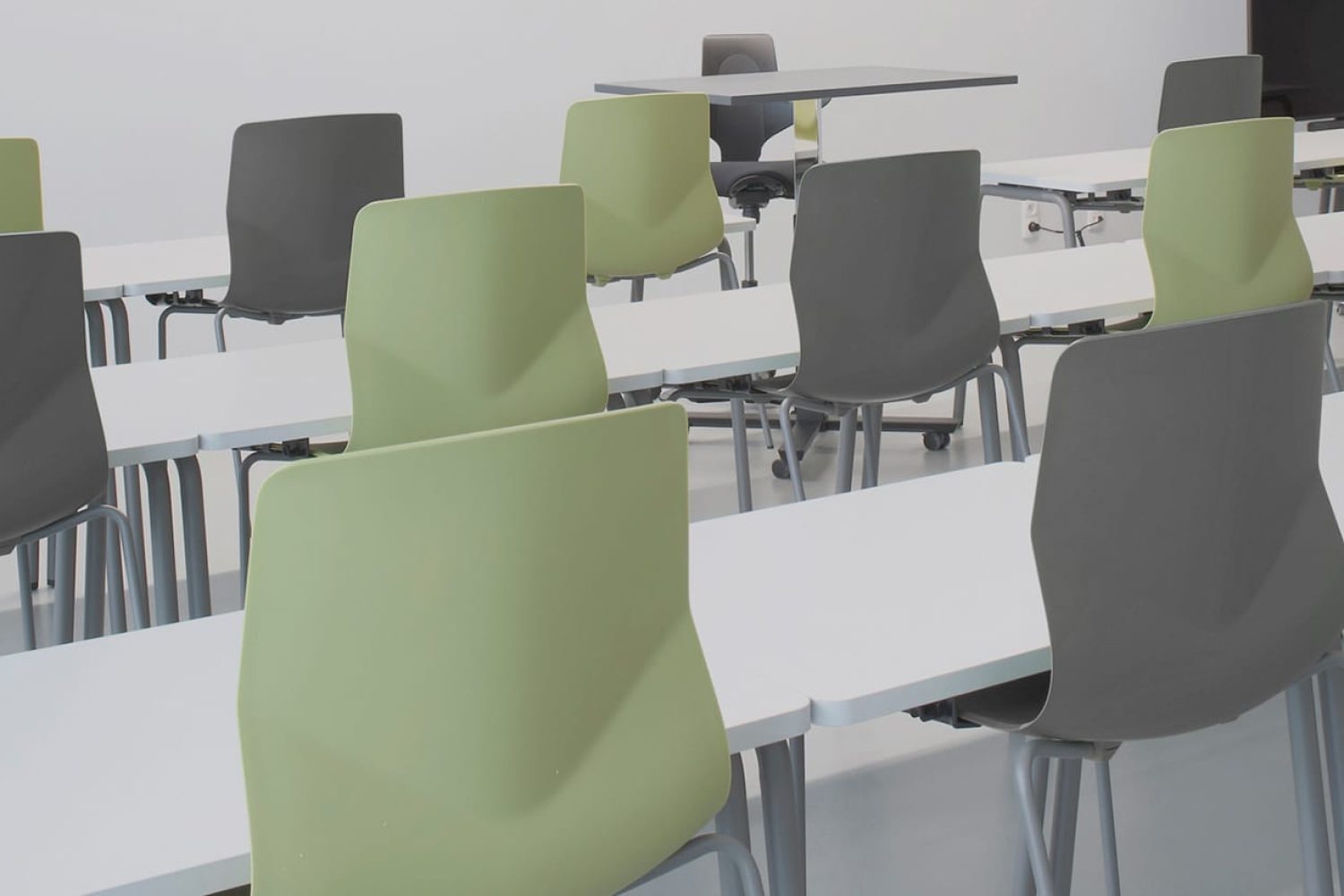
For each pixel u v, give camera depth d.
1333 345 5.96
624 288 6.70
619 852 1.36
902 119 7.15
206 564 2.75
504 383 2.56
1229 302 3.27
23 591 3.14
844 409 3.28
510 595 1.23
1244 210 3.21
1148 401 1.49
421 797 1.25
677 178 4.41
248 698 1.18
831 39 6.90
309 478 1.13
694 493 4.65
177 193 5.96
